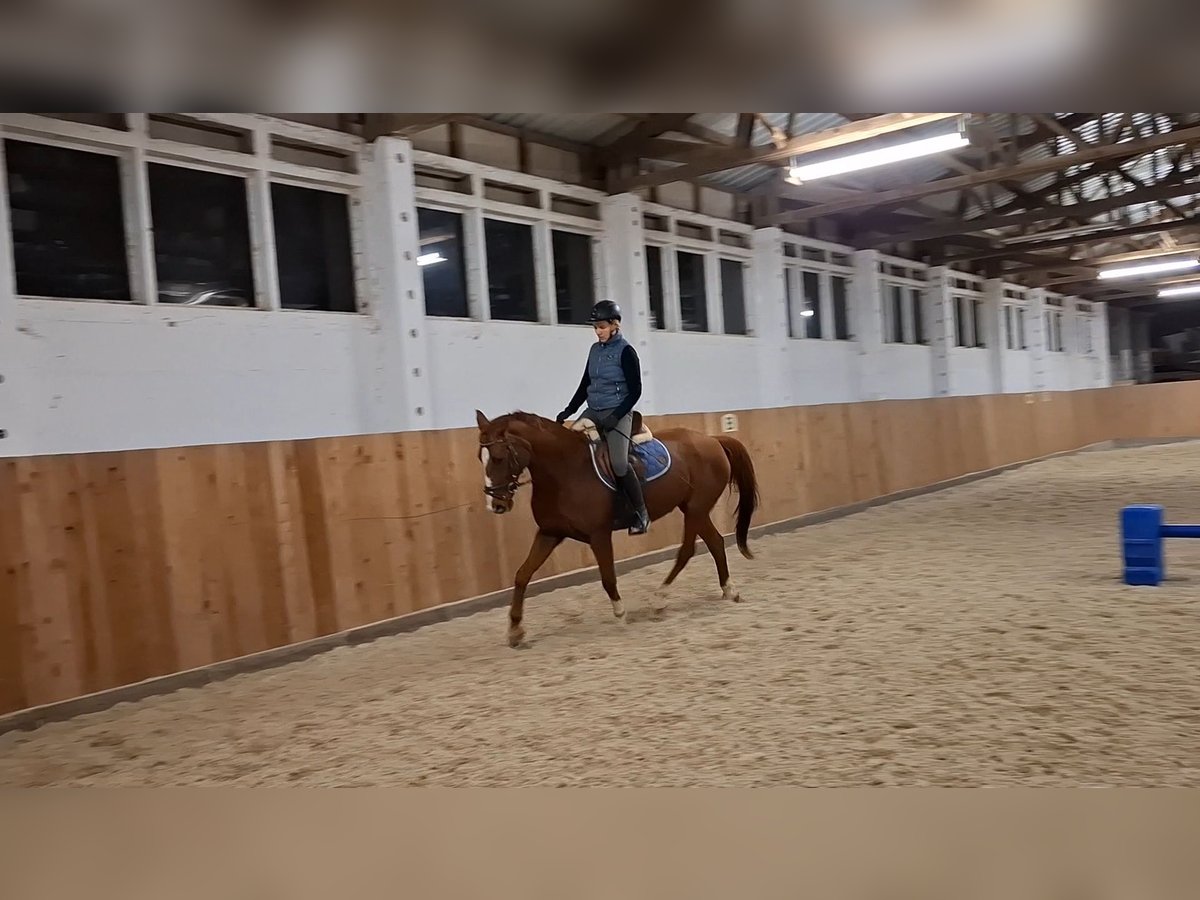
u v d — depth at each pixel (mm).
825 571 6410
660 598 5855
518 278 9531
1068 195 16953
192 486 4625
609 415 4738
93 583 4184
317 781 2980
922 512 9586
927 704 3305
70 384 5668
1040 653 3869
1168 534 5125
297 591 5043
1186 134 10117
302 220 7465
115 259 6176
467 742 3291
